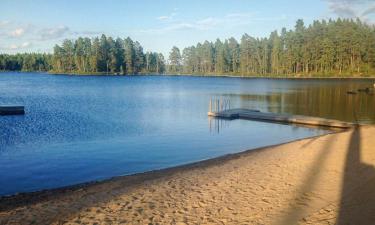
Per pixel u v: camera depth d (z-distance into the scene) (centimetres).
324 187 971
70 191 1093
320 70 10775
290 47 11000
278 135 2291
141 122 2762
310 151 1496
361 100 4638
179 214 816
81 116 3027
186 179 1146
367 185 961
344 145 1598
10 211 868
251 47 12675
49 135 2158
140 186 1075
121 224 765
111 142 1997
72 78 10894
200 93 5834
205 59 14612
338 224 709
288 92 5925
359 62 10344
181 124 2700
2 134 2159
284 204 851
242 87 7312
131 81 9719
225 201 893
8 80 9625
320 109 3772
